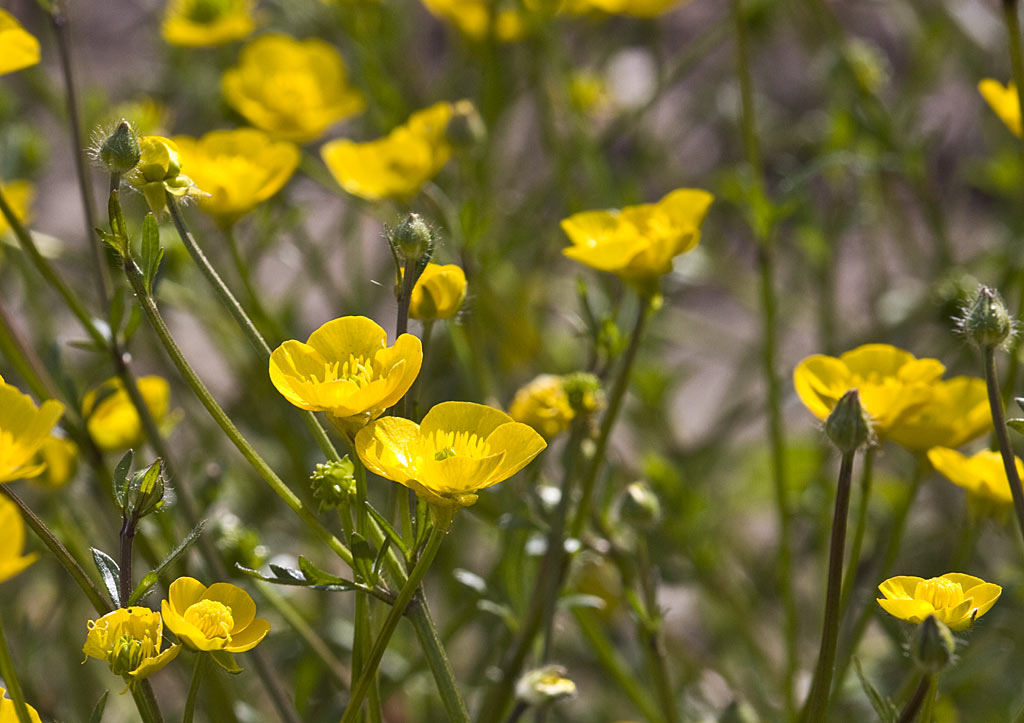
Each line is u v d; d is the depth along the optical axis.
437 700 0.86
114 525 0.74
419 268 0.62
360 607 0.62
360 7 1.05
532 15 1.00
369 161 0.78
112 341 0.69
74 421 0.70
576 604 0.69
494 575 0.74
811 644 0.97
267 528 0.93
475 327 0.76
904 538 0.98
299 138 0.90
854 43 1.09
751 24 1.10
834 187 1.05
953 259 1.02
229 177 0.71
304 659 0.76
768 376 0.75
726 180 1.04
